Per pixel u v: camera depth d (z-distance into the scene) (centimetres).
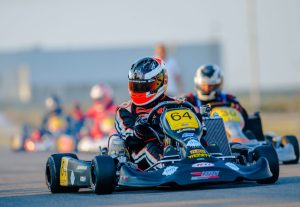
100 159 2784
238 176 2666
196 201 2352
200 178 2622
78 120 7175
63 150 7244
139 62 3075
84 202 2548
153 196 2573
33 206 2517
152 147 2923
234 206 2206
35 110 19212
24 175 4347
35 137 7831
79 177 2958
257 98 12288
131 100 3128
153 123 2941
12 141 7988
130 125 3008
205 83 4284
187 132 2783
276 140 4428
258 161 2831
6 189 3422
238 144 3142
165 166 2695
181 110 2873
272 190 2612
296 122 10600
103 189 2766
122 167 2766
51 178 3142
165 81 3075
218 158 2822
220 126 3128
